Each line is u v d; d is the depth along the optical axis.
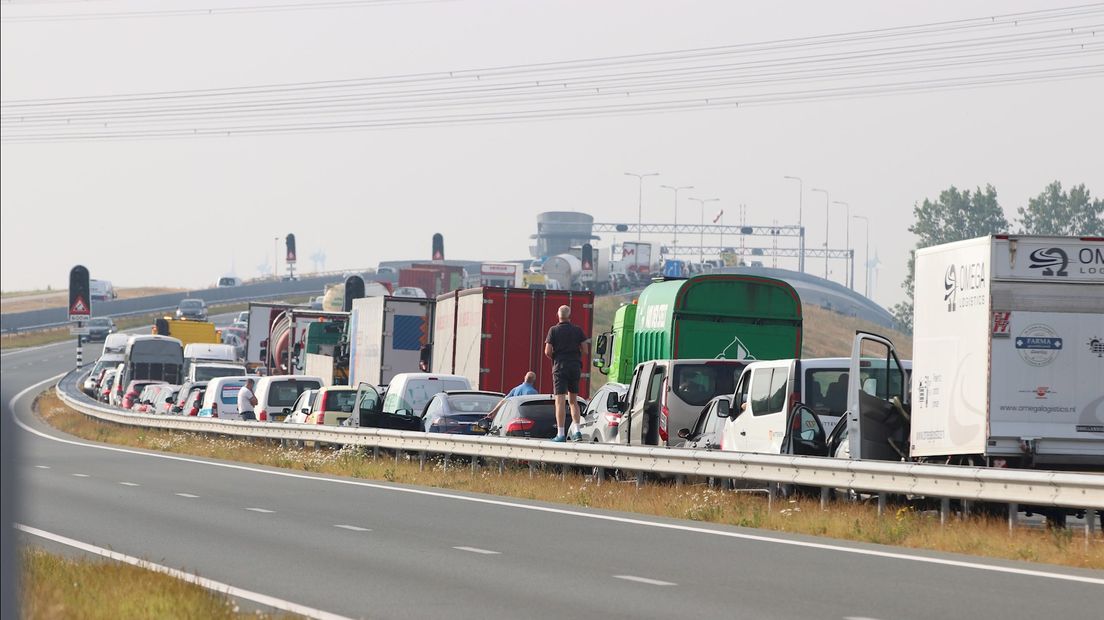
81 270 176.62
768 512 53.62
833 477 53.16
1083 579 37.47
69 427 151.12
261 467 89.00
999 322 51.69
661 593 35.16
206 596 32.16
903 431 57.53
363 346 127.62
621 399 77.00
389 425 91.06
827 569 39.72
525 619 31.20
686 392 71.69
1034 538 45.06
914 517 50.19
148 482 74.50
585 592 35.34
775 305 87.69
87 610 30.05
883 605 33.03
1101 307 52.00
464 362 109.50
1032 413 51.69
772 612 32.06
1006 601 33.59
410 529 50.78
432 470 79.56
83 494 66.12
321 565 40.72
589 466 70.25
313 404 107.00
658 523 53.19
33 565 35.91
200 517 55.22
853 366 56.66
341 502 62.31
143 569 36.09
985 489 46.56
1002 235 51.75
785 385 61.53
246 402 117.19
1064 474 43.38
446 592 35.38
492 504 61.44
